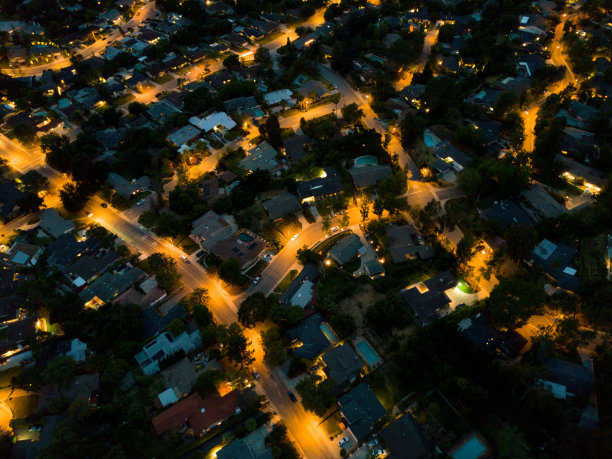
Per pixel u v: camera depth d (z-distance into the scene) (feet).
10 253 441.27
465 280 397.39
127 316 370.32
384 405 318.04
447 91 584.40
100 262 431.43
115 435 297.53
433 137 562.25
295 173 520.42
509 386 308.60
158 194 499.51
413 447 285.64
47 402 326.65
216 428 311.27
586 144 513.45
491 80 642.63
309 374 340.18
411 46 652.48
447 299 373.81
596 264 403.34
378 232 444.96
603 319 341.62
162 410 321.11
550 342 332.80
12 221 492.95
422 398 316.40
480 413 296.71
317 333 356.38
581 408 304.30
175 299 404.57
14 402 337.52
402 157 540.11
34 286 410.52
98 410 315.37
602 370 327.88
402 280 398.21
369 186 494.18
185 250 451.12
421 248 420.36
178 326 363.97
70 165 513.86
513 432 288.30
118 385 333.83
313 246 439.63
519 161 485.97
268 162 532.73
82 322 381.40
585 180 469.98
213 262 428.56
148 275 425.69
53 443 283.38
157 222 448.24
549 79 620.90
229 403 318.04
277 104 631.97
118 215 494.18
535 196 461.78
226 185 516.32
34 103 652.07
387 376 335.06
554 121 519.19
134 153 547.90
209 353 355.56
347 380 329.11
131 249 452.76
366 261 419.13
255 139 574.97
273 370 345.31
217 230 455.22
